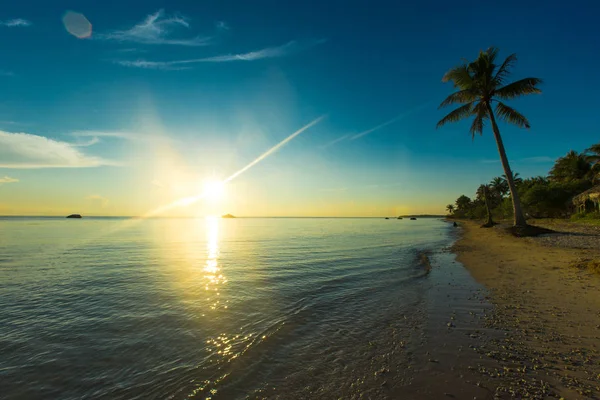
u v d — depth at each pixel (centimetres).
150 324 736
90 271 1466
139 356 571
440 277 1195
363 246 2658
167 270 1491
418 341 604
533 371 469
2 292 1056
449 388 438
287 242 3172
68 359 564
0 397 451
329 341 621
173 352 584
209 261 1802
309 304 890
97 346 616
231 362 540
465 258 1655
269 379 482
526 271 1174
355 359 541
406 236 4041
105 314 813
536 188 5688
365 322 728
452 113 2766
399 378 472
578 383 429
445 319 718
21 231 5172
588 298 794
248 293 1027
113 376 504
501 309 760
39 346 620
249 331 683
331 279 1249
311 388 454
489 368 486
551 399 398
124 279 1274
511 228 2627
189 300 943
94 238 3719
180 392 453
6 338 660
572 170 6056
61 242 3136
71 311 845
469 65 2689
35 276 1343
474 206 12712
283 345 605
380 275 1309
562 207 5622
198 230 6034
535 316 696
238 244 2977
